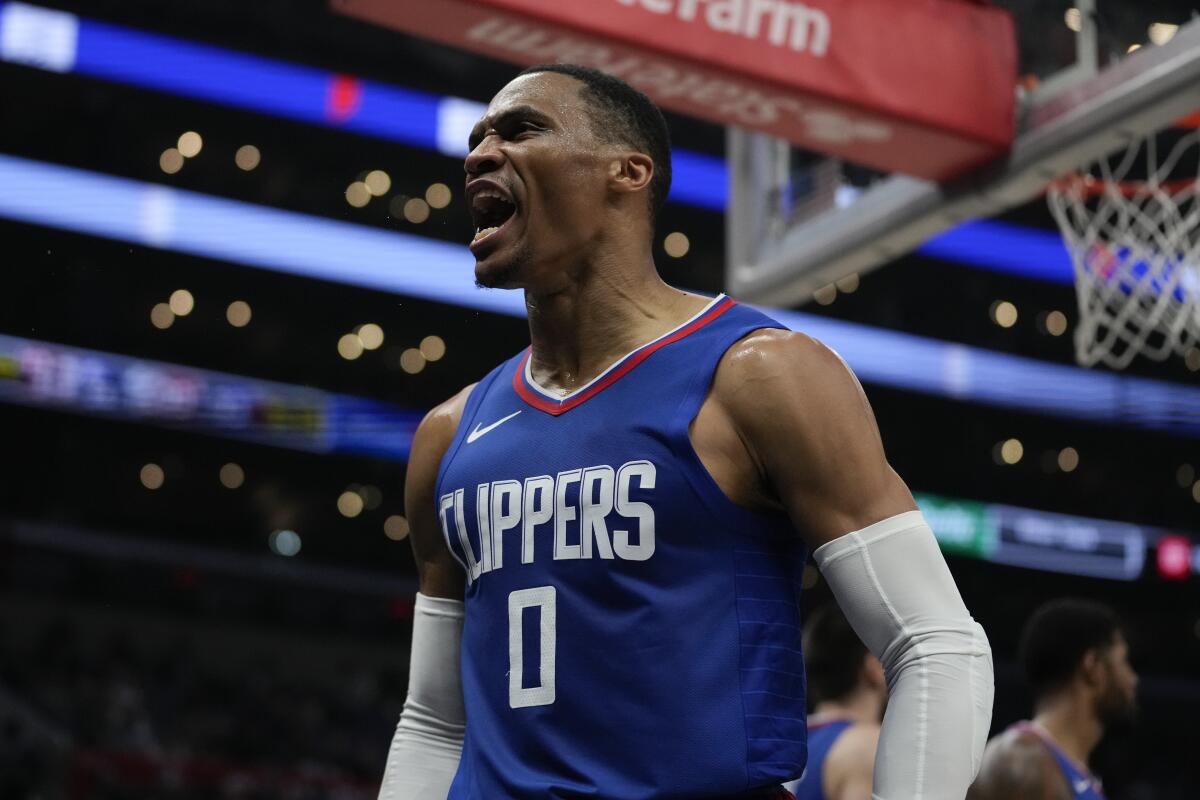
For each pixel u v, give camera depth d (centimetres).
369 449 3709
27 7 3256
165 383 3544
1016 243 3584
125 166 3425
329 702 3447
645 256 293
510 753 262
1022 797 524
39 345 3438
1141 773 3819
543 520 269
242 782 2350
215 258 3425
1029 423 4012
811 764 526
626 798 248
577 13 624
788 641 263
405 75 3494
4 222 3284
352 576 3716
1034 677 566
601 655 257
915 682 251
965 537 4025
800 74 669
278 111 3400
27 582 3384
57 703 2966
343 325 3712
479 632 275
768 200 874
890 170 757
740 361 267
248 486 3825
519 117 291
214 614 3538
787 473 261
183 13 3359
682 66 653
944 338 3897
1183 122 775
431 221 3634
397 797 305
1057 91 705
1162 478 4134
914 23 707
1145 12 672
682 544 260
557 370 290
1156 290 796
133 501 3725
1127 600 4153
